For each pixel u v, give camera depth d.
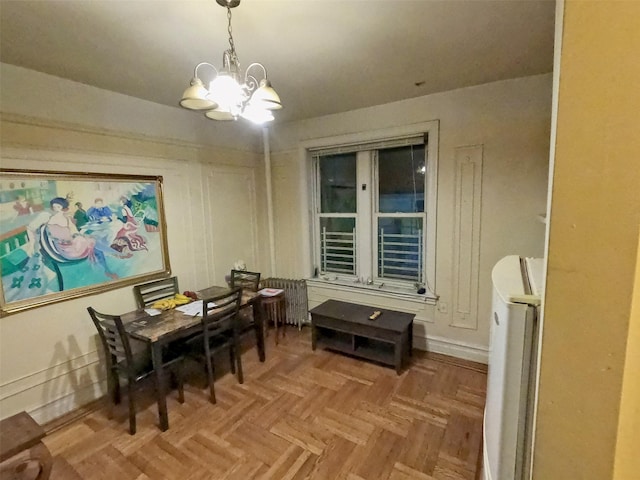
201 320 2.55
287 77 2.58
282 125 4.03
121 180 2.81
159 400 2.30
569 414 0.66
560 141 0.60
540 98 2.64
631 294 0.59
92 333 2.70
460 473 1.91
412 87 2.86
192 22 1.76
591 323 0.62
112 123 2.75
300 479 1.90
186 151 3.33
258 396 2.71
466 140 2.95
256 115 1.86
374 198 3.68
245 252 4.02
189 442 2.21
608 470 0.66
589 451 0.66
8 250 2.24
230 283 3.82
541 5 1.66
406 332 3.12
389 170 3.56
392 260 3.67
